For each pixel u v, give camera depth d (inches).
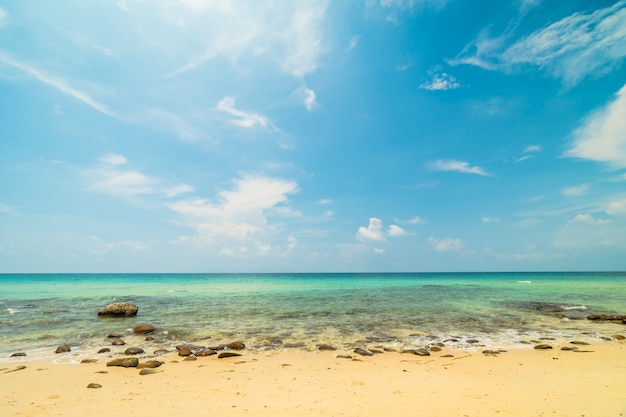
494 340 621.3
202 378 393.7
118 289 1956.2
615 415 247.9
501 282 2822.3
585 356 498.3
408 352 530.9
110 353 526.3
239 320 836.6
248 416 265.7
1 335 661.9
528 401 290.2
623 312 975.0
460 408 275.9
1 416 273.0
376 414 265.4
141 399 316.8
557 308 1047.0
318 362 474.6
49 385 366.6
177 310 1016.9
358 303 1204.5
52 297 1401.3
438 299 1337.4
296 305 1141.1
